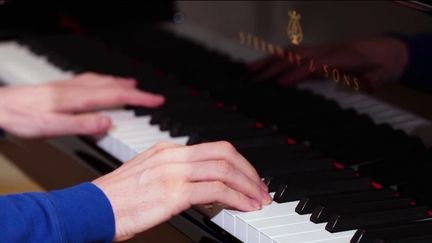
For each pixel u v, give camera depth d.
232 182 1.34
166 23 2.07
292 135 1.72
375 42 1.52
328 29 1.63
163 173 1.34
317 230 1.30
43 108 1.92
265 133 1.70
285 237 1.28
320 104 1.66
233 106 1.86
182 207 1.34
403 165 1.47
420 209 1.37
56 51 2.28
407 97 1.47
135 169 1.37
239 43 1.87
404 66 1.47
